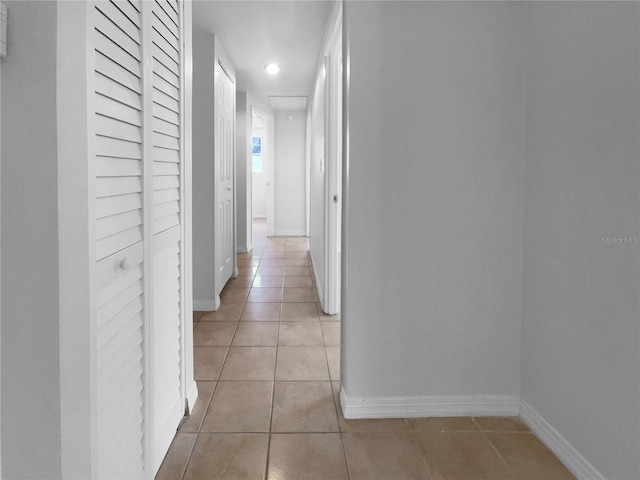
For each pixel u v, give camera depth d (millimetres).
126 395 1256
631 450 1366
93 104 977
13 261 905
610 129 1427
